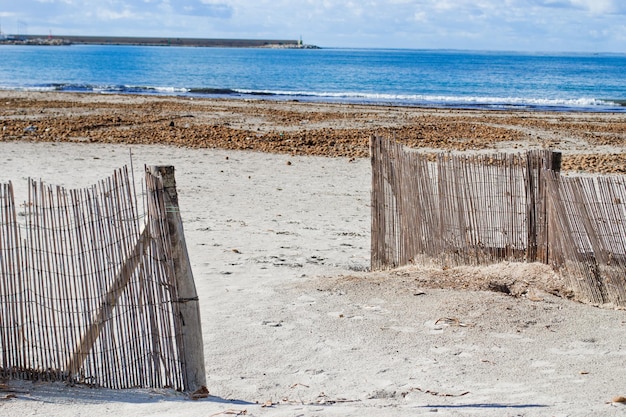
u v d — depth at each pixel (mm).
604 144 22938
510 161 8508
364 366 6055
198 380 5367
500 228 8625
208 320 7223
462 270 8586
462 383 5633
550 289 8047
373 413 4723
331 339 6703
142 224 5297
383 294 7961
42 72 76562
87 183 14828
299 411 4789
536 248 8547
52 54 153875
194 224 11898
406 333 6848
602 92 60719
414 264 9000
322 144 21594
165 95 42594
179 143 21094
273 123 26859
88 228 5273
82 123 24766
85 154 18797
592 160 18875
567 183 7898
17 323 5301
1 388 5102
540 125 27906
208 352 6367
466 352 6383
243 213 12938
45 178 15227
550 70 112625
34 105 32406
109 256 5266
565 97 54344
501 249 8648
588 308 7547
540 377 5754
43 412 4680
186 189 14953
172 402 4992
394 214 9047
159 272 5266
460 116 31562
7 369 5328
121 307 5438
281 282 8578
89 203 5262
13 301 5281
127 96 40531
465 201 8633
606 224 7680
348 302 7738
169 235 5227
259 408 4875
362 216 12961
